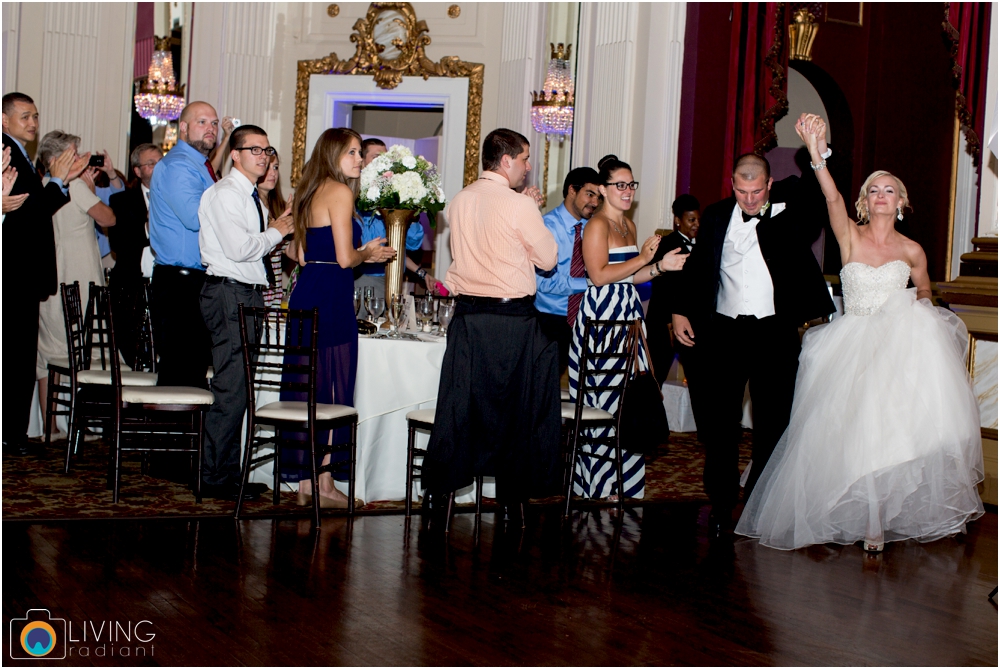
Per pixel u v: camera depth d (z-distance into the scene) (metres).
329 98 9.16
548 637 2.88
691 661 2.74
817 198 4.41
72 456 5.14
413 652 2.70
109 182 6.95
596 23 8.09
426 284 5.50
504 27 8.79
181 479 4.87
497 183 4.01
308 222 4.31
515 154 3.98
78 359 5.16
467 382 3.98
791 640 2.96
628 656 2.75
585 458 4.91
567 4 8.45
